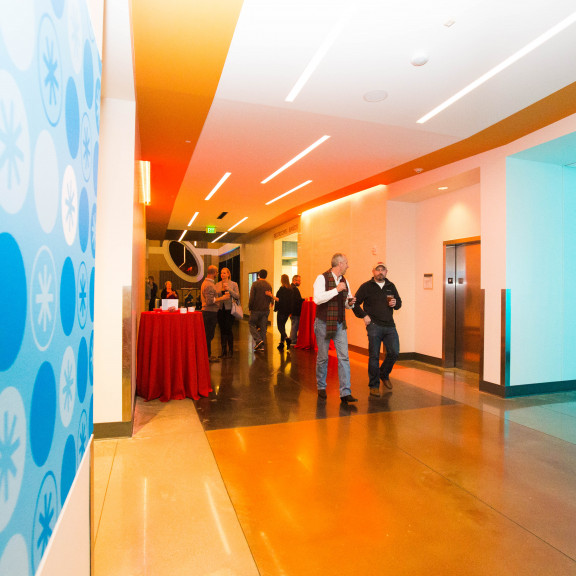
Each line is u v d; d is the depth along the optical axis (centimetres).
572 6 252
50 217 74
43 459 72
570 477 267
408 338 700
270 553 187
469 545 195
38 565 70
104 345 320
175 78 338
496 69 323
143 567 176
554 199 501
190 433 335
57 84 76
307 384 510
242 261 1569
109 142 328
